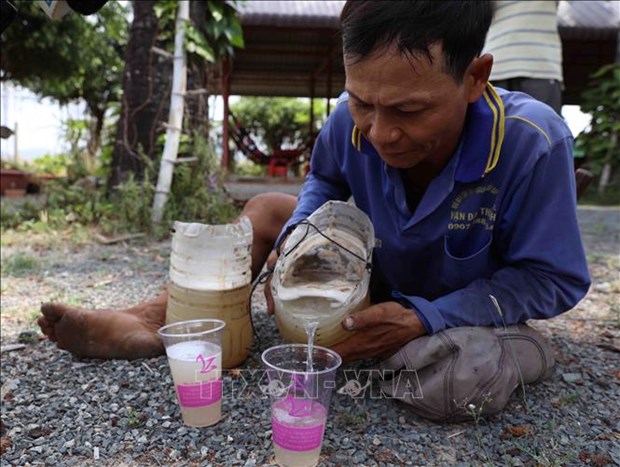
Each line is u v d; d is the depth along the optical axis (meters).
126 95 4.55
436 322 1.44
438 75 1.12
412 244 1.55
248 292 1.70
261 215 1.96
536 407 1.52
